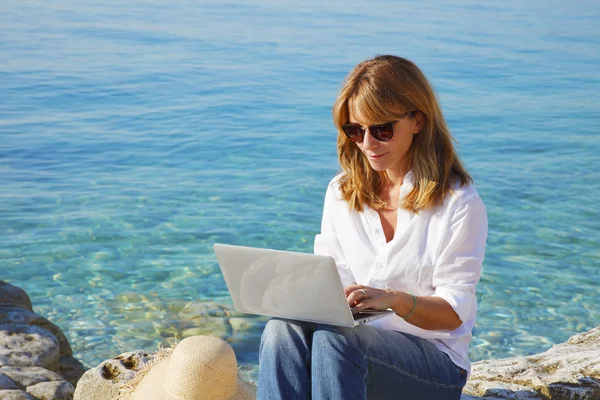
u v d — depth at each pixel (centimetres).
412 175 291
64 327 693
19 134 1373
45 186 1092
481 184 1115
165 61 2139
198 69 2045
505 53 2378
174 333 684
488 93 1833
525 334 682
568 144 1369
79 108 1597
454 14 3303
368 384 265
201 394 275
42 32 2522
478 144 1368
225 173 1180
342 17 3097
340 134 302
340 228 310
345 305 245
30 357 532
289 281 252
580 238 906
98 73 1948
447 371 277
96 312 723
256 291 264
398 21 3023
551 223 955
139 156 1270
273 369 254
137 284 785
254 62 2158
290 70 2058
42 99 1658
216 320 709
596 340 459
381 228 299
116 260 842
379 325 294
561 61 2275
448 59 2253
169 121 1515
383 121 279
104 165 1210
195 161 1248
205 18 2970
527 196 1060
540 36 2738
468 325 287
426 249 287
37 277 797
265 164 1232
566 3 3862
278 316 265
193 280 795
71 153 1269
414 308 270
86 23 2748
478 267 284
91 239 898
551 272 815
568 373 395
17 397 464
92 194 1064
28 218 960
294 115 1586
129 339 673
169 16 2995
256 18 3005
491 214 985
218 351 280
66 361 602
